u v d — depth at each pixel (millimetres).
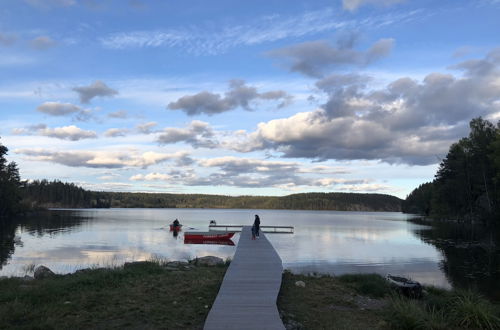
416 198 140000
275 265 15398
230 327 8008
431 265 23422
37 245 32375
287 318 9305
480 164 66188
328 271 20609
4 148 78000
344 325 8820
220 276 13508
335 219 103500
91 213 117625
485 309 9398
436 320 8961
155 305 9602
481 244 35469
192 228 55344
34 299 9688
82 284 11320
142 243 35281
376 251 30656
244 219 95688
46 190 170875
